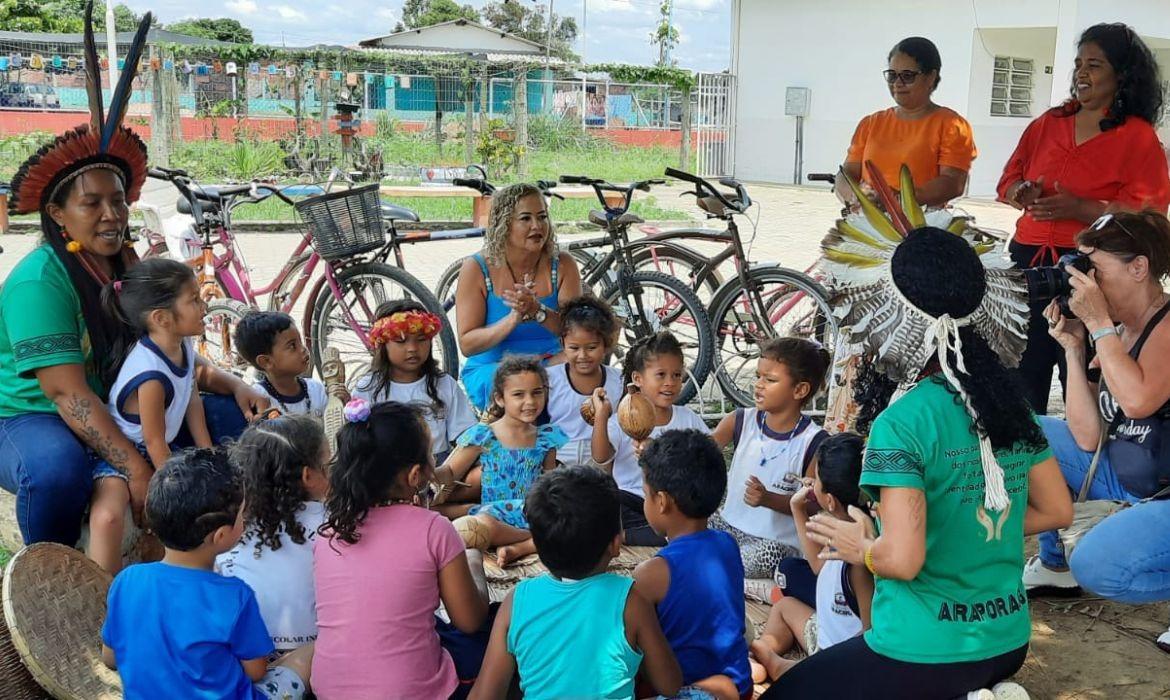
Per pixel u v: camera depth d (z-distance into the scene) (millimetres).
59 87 24328
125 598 2584
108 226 3502
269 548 2943
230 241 6367
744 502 3514
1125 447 3326
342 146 18312
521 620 2555
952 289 2264
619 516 2592
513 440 3807
